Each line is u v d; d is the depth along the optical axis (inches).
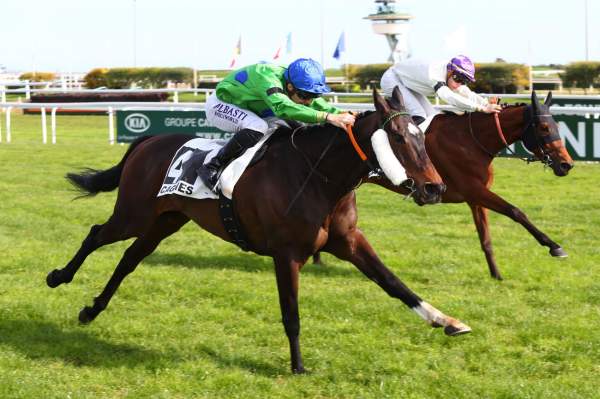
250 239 168.1
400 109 149.7
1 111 941.2
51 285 192.7
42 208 345.1
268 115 174.9
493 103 238.2
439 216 337.4
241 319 197.6
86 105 562.3
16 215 327.0
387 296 215.6
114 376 161.8
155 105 530.3
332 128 158.2
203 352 175.8
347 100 842.8
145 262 253.4
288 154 161.9
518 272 241.3
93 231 189.3
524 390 152.0
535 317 196.9
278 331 188.5
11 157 510.0
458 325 155.3
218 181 166.7
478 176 236.4
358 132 154.2
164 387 156.1
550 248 225.5
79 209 343.6
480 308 204.1
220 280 231.8
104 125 805.9
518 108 234.7
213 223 173.3
